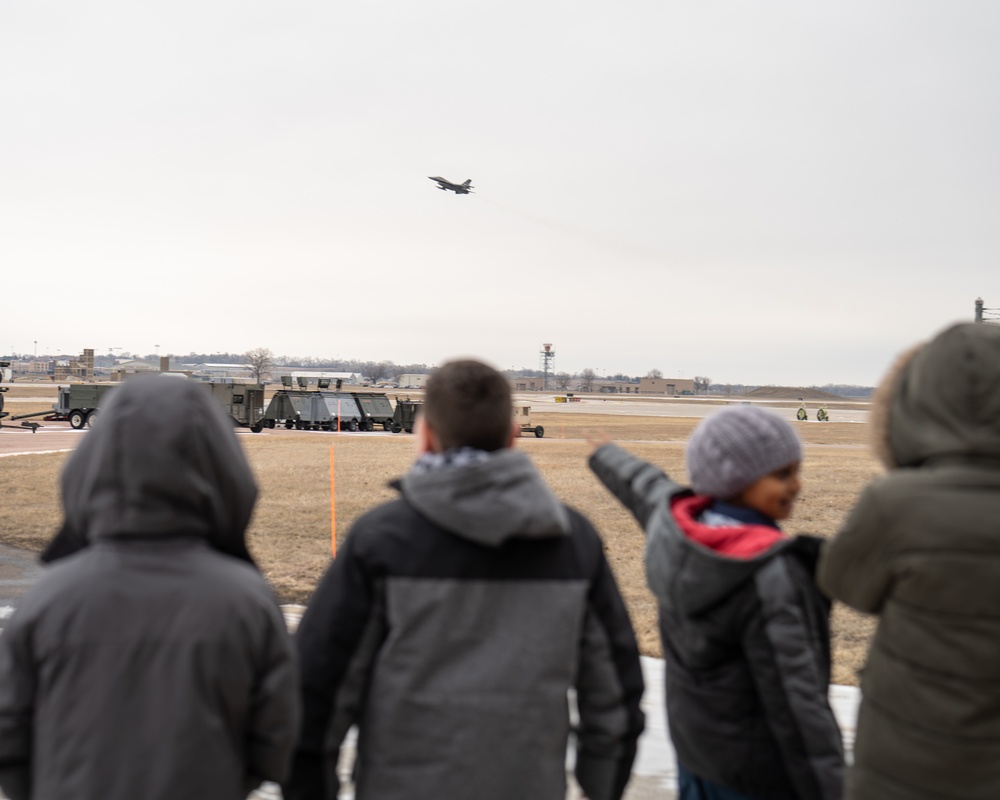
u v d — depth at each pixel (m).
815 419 75.06
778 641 2.21
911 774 1.89
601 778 2.32
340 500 14.75
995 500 1.86
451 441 2.23
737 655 2.35
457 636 2.09
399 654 2.11
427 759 2.08
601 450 3.32
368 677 2.17
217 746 1.87
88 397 38.12
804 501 15.02
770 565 2.25
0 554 9.84
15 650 1.92
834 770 2.20
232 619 1.91
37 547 10.32
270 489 16.14
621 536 11.53
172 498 1.94
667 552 2.42
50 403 63.03
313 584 8.65
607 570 2.34
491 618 2.11
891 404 2.29
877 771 1.96
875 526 1.96
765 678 2.23
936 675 1.86
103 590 1.89
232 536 2.14
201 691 1.86
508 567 2.12
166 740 1.82
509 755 2.09
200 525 2.01
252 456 23.47
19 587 8.20
